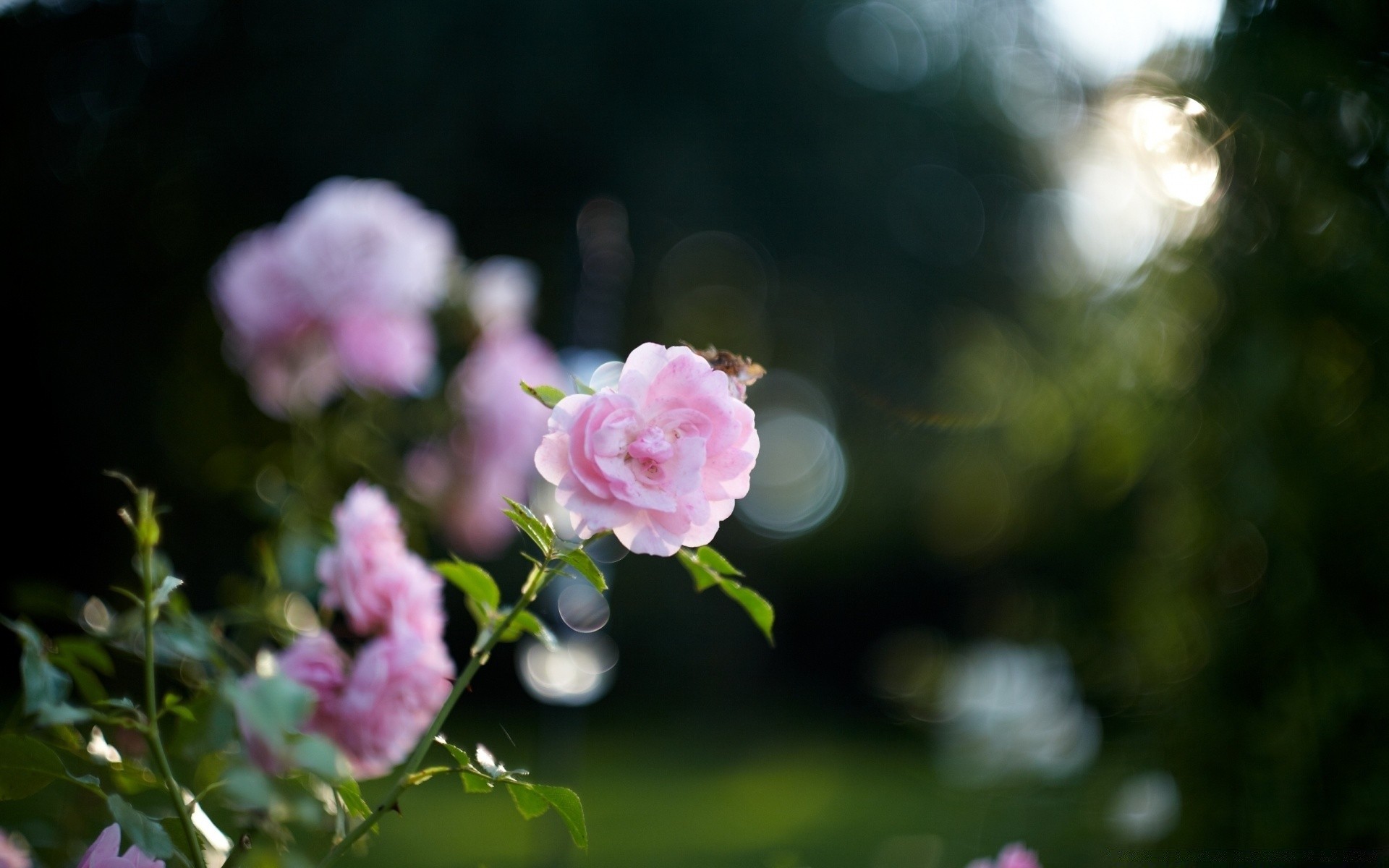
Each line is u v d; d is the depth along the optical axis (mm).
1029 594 3088
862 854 3963
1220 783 1784
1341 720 1663
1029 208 6953
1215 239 1840
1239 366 1775
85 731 1404
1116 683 2357
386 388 2416
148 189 4914
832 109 6141
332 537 1614
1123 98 1991
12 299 4906
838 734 6914
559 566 1011
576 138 5199
